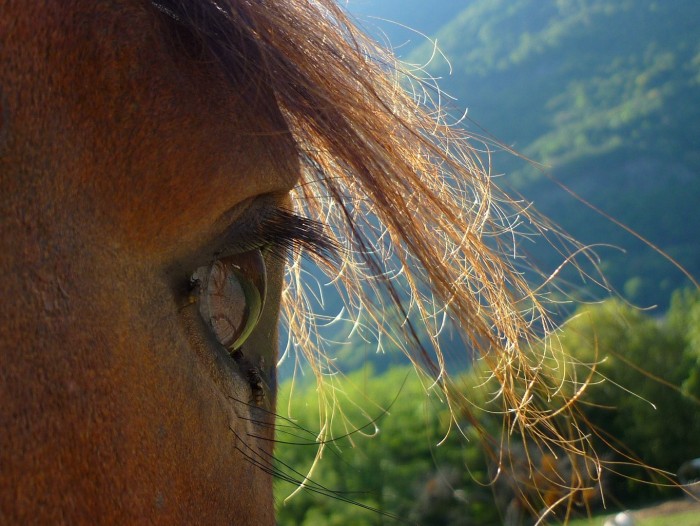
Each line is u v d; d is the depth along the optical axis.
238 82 0.99
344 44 1.25
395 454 10.56
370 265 1.06
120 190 0.89
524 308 1.59
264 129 0.99
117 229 0.89
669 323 11.27
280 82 1.07
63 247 0.84
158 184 0.91
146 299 0.90
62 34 0.88
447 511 9.21
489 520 8.95
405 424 10.77
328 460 10.87
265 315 1.18
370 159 1.10
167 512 0.87
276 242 1.11
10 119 0.84
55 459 0.78
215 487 0.95
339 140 1.09
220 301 1.09
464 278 1.37
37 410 0.78
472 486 8.84
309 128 1.12
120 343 0.86
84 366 0.82
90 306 0.84
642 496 7.73
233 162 0.95
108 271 0.87
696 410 8.27
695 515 6.67
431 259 1.11
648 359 8.72
